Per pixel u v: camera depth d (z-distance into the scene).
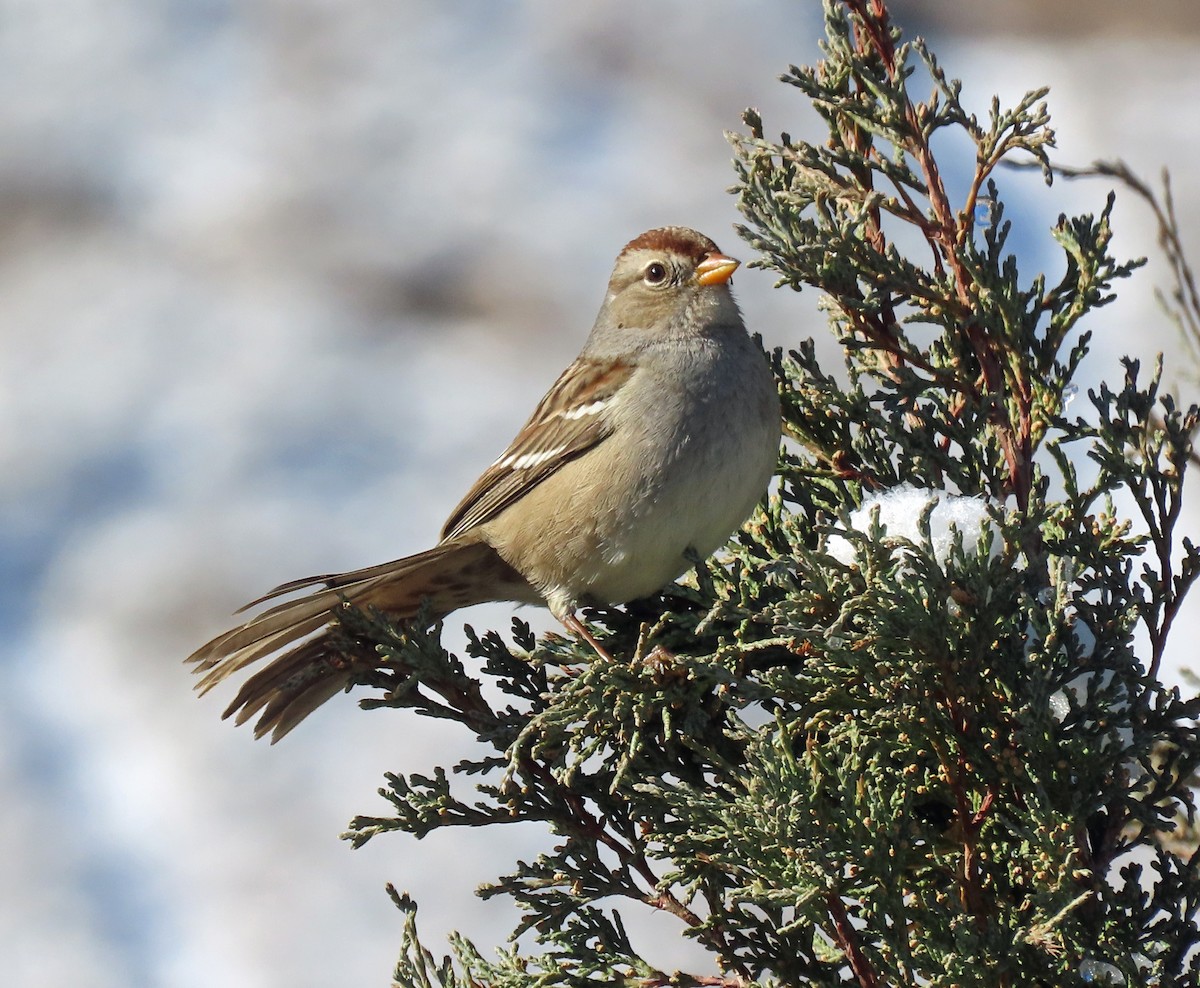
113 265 18.64
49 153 19.86
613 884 6.31
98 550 15.71
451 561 7.36
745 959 6.04
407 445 16.27
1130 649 5.69
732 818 5.45
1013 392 6.59
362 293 17.94
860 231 7.10
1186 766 5.74
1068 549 6.17
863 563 5.50
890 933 5.39
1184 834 7.24
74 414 16.80
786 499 7.21
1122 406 6.38
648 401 7.26
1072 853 5.31
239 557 15.27
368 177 19.08
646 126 19.30
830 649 5.50
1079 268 6.65
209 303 17.95
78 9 21.78
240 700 6.94
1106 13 18.28
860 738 5.78
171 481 16.25
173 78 20.98
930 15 18.80
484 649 6.79
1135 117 16.75
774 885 5.45
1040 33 18.05
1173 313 8.07
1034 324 6.69
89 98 20.62
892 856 5.45
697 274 7.57
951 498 6.22
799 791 5.39
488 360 17.08
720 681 5.90
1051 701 6.16
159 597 15.24
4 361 17.77
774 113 19.03
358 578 6.95
